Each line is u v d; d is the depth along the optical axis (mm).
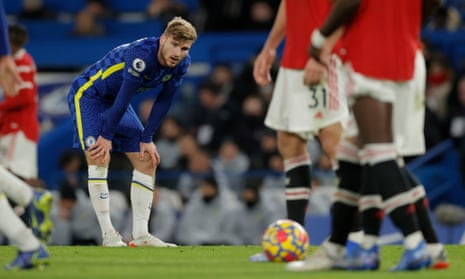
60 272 18078
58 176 43781
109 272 18297
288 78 23688
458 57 53031
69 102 26656
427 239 19312
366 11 18375
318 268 18750
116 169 45062
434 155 45844
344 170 19094
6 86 21438
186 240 40438
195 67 56312
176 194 41750
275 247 20734
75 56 57688
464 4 57688
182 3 60375
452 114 46906
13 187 18578
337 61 23469
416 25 18906
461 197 44812
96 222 40875
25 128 35688
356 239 19016
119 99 24609
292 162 23812
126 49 25328
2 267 18938
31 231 19469
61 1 62438
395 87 18547
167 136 47969
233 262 20906
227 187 41250
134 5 61375
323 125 23531
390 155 18266
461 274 17812
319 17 23188
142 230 26906
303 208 23719
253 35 55188
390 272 18109
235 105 49250
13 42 34844
